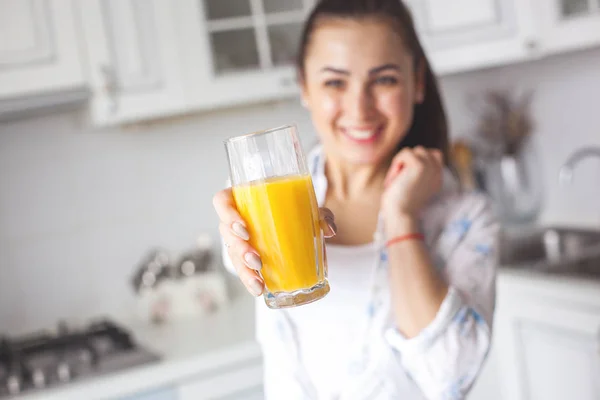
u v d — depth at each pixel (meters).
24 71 2.10
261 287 0.88
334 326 1.21
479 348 1.13
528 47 2.38
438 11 2.42
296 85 2.38
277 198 0.87
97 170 2.54
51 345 2.22
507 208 2.87
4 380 1.97
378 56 1.17
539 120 2.90
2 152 2.42
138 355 2.06
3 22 2.08
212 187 2.70
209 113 2.69
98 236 2.55
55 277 2.49
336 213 1.29
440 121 1.37
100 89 2.18
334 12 1.20
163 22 2.26
